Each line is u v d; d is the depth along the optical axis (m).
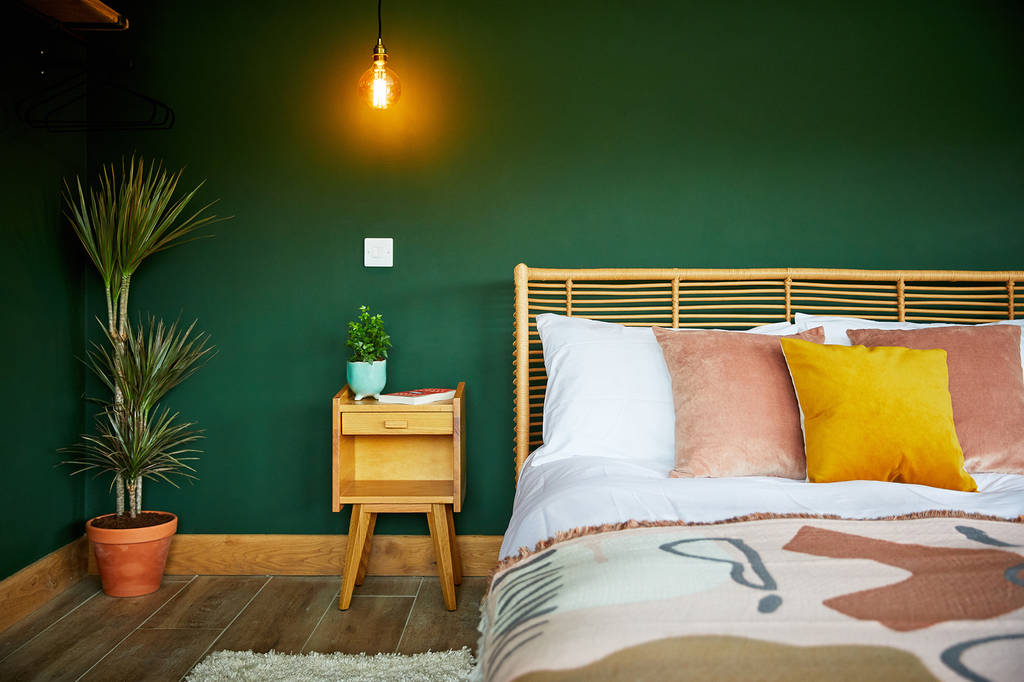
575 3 2.79
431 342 2.82
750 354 2.09
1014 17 2.75
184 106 2.78
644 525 1.41
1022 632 0.86
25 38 2.42
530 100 2.79
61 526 2.62
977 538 1.25
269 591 2.60
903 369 1.90
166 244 2.79
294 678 1.92
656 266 2.79
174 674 1.97
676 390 2.10
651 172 2.79
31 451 2.46
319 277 2.81
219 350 2.81
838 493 1.67
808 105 2.78
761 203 2.79
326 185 2.80
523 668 0.88
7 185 2.34
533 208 2.80
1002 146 2.76
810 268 2.75
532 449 2.73
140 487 2.60
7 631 2.25
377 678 1.92
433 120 2.79
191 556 2.79
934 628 0.88
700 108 2.78
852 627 0.89
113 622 2.31
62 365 2.64
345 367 2.81
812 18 2.77
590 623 0.95
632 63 2.79
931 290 2.72
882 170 2.78
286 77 2.79
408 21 2.79
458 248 2.80
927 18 2.76
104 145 2.79
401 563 2.78
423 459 2.76
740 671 0.80
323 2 2.79
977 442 1.94
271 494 2.82
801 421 1.98
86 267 2.79
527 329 2.67
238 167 2.79
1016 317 2.73
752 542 1.23
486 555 2.78
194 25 2.78
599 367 2.28
